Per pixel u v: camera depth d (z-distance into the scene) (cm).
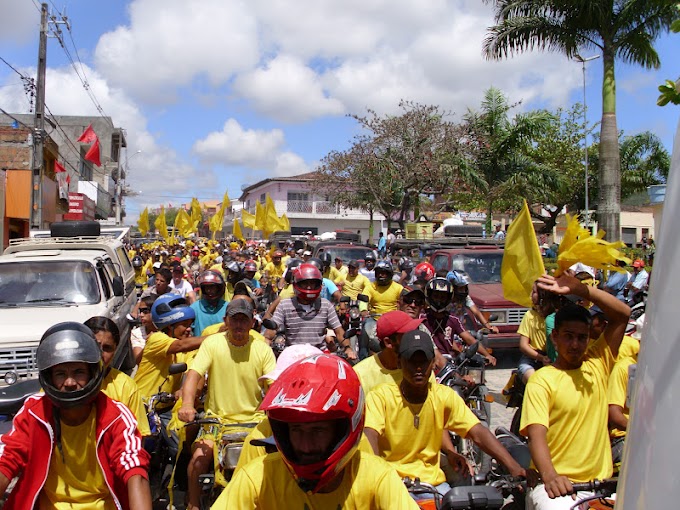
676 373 122
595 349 385
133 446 294
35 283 896
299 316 721
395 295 969
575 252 339
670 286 131
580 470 361
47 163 2912
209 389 485
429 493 360
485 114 2730
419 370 368
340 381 214
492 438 373
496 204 3525
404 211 3006
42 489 295
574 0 1569
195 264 1966
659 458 123
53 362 277
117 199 5400
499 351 1127
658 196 2550
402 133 2936
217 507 234
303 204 6003
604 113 1594
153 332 581
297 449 214
